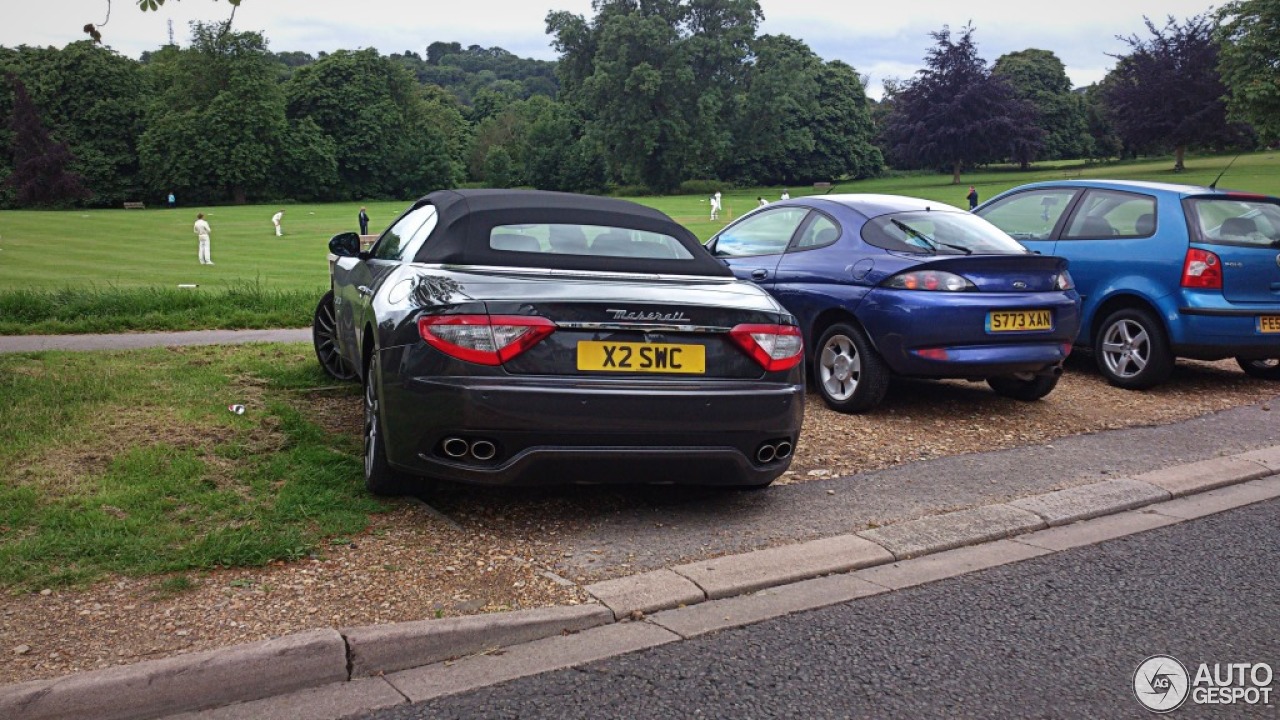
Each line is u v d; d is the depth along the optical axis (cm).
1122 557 435
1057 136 12581
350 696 300
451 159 12719
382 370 439
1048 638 347
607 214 532
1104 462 592
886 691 305
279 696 301
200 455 512
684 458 438
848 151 12250
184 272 2864
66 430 535
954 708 295
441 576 384
